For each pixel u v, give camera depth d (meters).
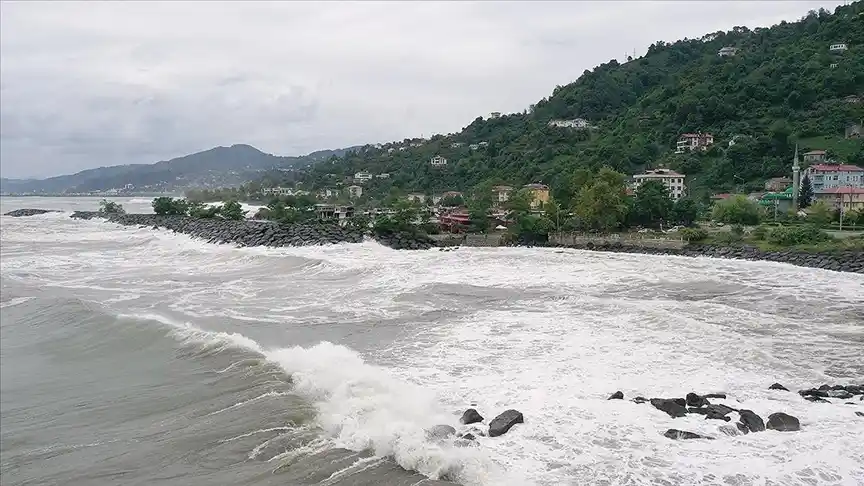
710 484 9.27
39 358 19.78
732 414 12.12
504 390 13.97
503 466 9.96
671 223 73.06
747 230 61.34
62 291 31.98
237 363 16.66
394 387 13.88
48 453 12.40
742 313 22.66
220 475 10.34
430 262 42.59
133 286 33.59
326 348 17.30
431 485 9.38
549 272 36.75
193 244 62.00
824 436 11.10
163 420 13.41
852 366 16.20
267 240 60.97
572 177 87.06
